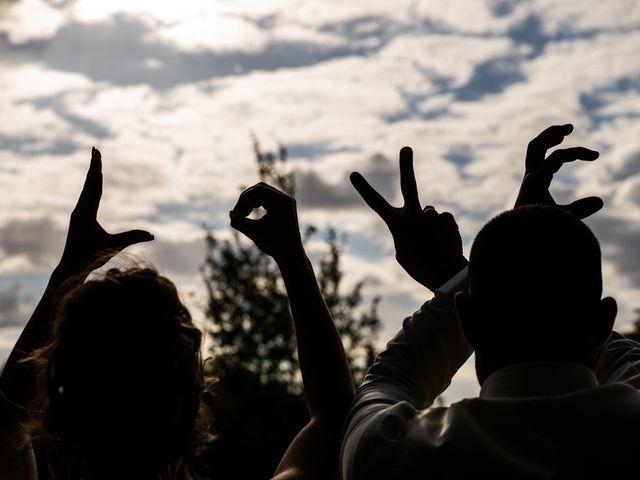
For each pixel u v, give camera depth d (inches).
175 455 58.8
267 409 888.3
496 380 55.5
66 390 57.1
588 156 63.6
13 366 58.9
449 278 65.7
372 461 54.2
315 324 64.9
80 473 57.9
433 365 60.7
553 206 61.0
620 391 54.2
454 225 67.7
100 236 61.7
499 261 55.0
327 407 62.5
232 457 861.8
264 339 904.3
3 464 57.7
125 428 57.2
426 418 55.5
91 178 61.6
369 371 61.8
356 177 67.5
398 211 67.6
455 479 52.3
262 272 926.4
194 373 59.6
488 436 53.1
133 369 57.1
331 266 873.5
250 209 67.7
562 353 54.9
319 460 59.7
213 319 906.7
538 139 65.3
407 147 66.7
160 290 59.4
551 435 52.7
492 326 55.5
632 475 51.2
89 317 57.6
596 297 55.2
